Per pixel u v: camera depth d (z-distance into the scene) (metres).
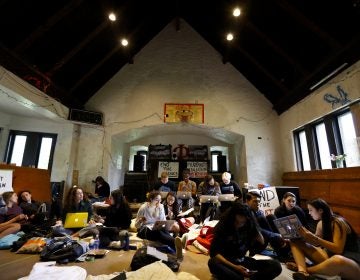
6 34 4.04
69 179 5.82
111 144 6.31
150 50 7.06
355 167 3.56
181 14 7.28
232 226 2.17
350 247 2.29
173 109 6.49
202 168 7.34
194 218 4.81
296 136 5.72
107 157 6.18
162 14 6.89
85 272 2.17
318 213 2.50
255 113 6.49
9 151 6.07
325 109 4.46
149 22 6.62
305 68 4.91
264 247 2.73
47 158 6.30
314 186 4.54
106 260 2.62
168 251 2.99
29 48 4.45
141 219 3.66
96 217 4.16
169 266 2.35
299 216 3.21
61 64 5.10
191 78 6.78
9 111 5.85
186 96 6.61
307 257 2.49
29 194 4.38
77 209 3.91
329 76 4.30
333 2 3.66
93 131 6.33
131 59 6.80
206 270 2.41
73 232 3.59
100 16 5.07
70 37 4.93
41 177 5.22
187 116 6.43
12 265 2.43
